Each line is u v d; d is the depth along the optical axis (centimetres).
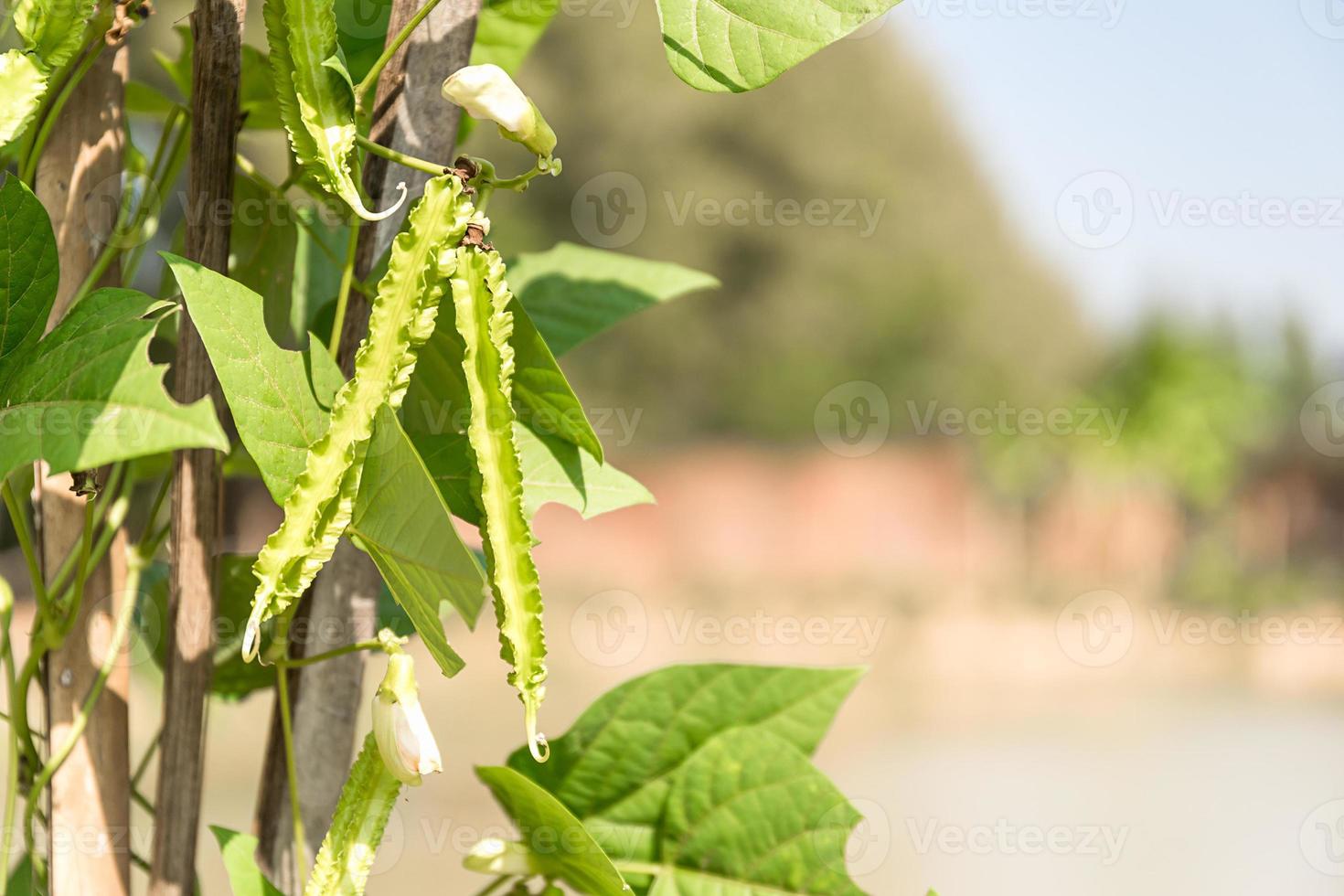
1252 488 1617
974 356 1698
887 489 1625
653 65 1539
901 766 918
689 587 1477
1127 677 1261
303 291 135
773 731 126
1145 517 1595
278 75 112
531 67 1499
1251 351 1680
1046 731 1040
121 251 121
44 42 114
